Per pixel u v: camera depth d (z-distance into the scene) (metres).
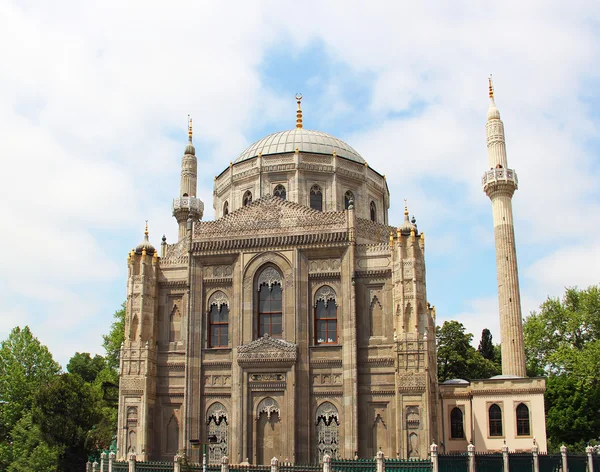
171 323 64.75
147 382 61.47
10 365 91.56
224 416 60.75
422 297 58.28
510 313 74.44
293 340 60.12
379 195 77.06
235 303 62.25
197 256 64.31
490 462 45.41
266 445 58.97
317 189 71.75
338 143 77.19
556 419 85.69
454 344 99.44
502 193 77.94
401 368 56.69
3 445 78.12
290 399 58.72
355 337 58.75
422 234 59.88
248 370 60.34
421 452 54.75
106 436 71.81
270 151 74.94
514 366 72.88
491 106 81.81
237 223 64.06
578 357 88.81
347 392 58.03
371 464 42.78
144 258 64.19
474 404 69.06
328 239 61.38
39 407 70.88
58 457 68.94
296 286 61.16
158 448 61.78
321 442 58.25
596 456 51.62
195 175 82.94
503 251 76.44
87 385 77.19
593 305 96.81
